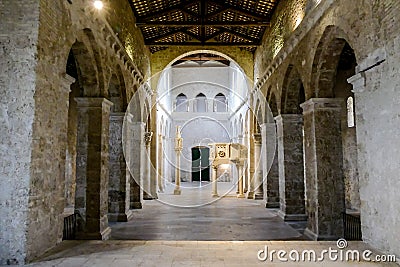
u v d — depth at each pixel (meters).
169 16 13.66
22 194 4.46
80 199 7.34
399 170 4.54
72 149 13.61
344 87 12.37
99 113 7.52
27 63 4.63
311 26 7.62
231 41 16.27
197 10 13.79
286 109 10.66
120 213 10.11
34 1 4.71
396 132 4.59
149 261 4.66
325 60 7.43
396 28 4.53
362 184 5.59
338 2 6.19
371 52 5.12
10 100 4.59
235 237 8.05
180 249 5.31
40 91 4.77
